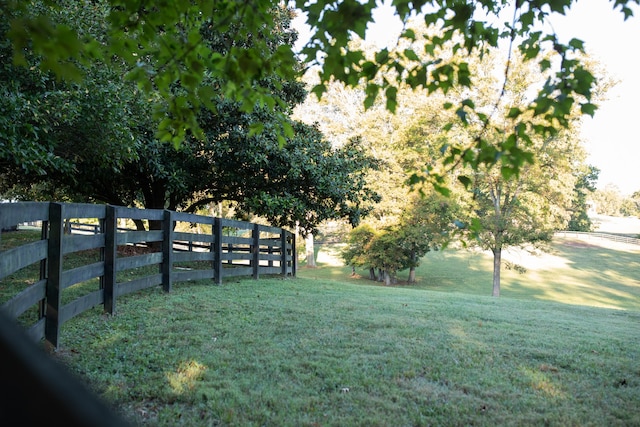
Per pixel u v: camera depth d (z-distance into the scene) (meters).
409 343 5.37
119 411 3.23
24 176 11.69
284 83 12.73
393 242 26.23
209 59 2.84
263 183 12.48
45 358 0.41
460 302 9.73
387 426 3.29
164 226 7.57
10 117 6.11
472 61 19.27
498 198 22.48
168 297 7.07
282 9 12.95
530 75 19.00
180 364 4.23
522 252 43.78
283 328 5.75
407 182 3.41
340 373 4.27
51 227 4.36
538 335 6.23
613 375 4.63
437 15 3.01
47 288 4.31
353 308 7.41
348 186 12.67
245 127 11.02
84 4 6.75
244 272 10.37
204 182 12.49
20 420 0.38
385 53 2.98
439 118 21.31
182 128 3.03
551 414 3.59
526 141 2.91
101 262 5.62
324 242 42.62
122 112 7.56
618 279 33.50
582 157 21.42
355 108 31.11
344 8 2.57
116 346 4.58
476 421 3.43
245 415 3.33
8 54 6.04
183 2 2.71
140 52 2.90
